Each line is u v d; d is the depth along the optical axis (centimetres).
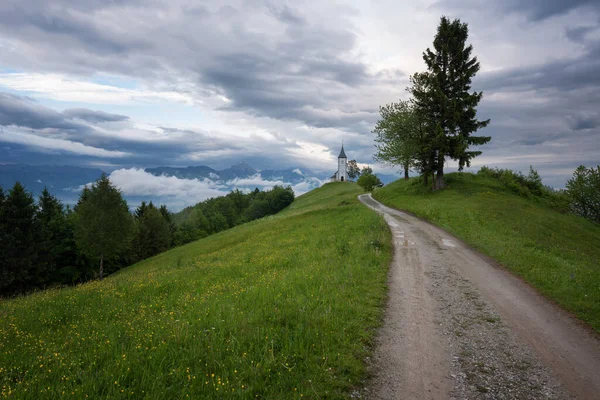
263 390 570
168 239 8081
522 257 1738
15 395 521
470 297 1191
